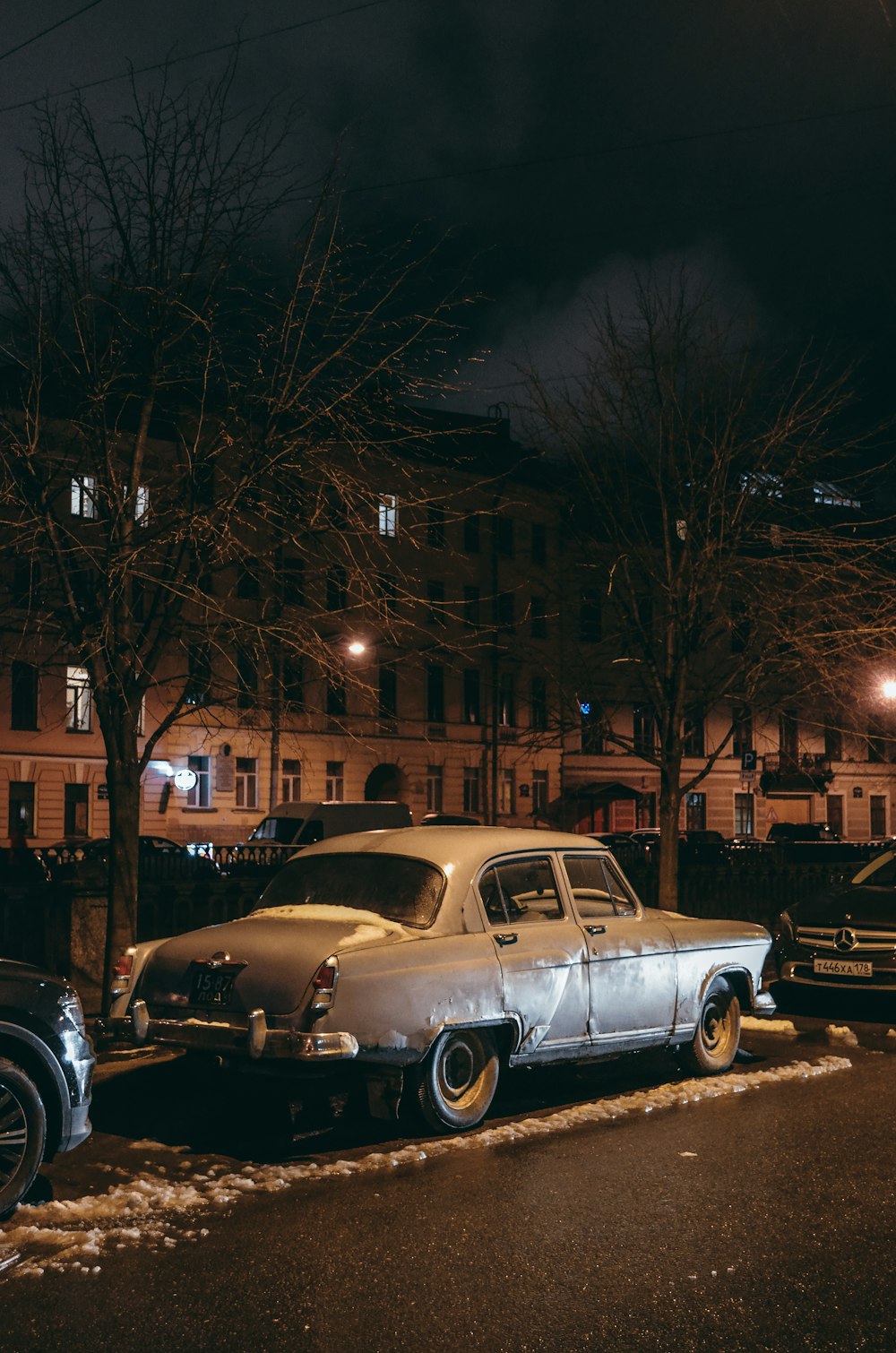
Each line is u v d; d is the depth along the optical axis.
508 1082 9.54
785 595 16.42
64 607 11.38
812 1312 4.96
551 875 8.85
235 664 11.76
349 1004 7.37
